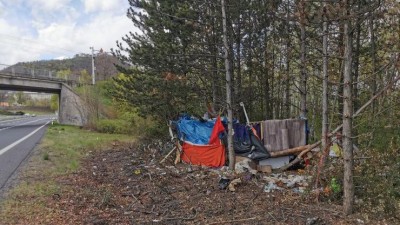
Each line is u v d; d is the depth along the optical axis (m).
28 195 7.77
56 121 47.94
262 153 12.04
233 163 11.58
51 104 107.31
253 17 14.75
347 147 6.63
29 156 13.71
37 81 44.09
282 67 16.27
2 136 23.62
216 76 14.48
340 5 5.98
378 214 6.57
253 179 9.84
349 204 6.66
